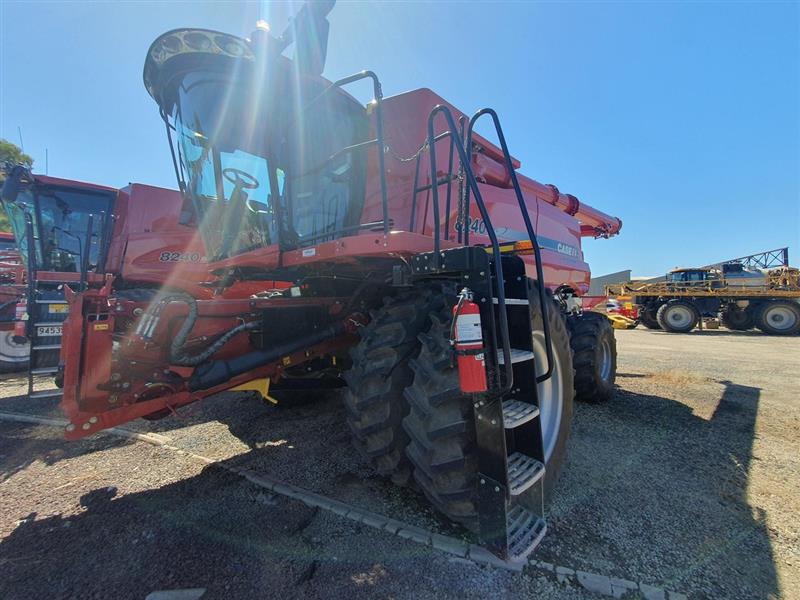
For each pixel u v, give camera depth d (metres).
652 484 2.65
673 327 15.49
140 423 3.81
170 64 2.74
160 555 1.96
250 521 2.24
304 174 2.87
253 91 2.71
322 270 3.04
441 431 1.89
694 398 4.80
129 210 6.61
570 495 2.51
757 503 2.42
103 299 2.18
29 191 6.45
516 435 2.27
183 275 6.54
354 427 2.22
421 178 3.06
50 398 4.99
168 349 2.32
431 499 2.03
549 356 2.12
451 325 1.86
